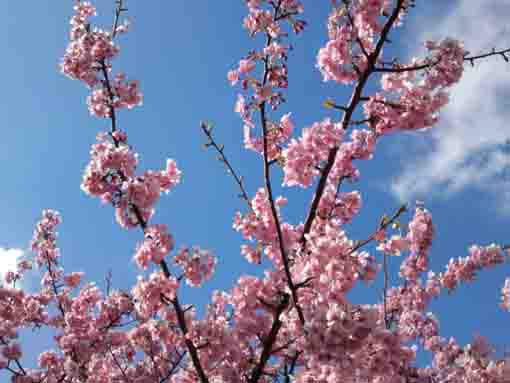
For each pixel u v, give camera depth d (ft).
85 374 30.83
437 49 19.51
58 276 37.01
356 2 19.06
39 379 30.96
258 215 21.68
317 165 19.33
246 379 21.72
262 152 21.50
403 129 20.31
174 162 24.07
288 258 20.51
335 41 19.31
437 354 28.91
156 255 20.58
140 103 26.43
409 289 30.78
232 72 20.61
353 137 21.21
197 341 21.11
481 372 20.43
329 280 16.12
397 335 15.19
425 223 29.35
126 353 33.73
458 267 30.37
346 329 13.79
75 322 32.45
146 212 21.97
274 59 19.70
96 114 25.96
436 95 19.71
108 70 26.40
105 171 21.94
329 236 16.72
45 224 36.73
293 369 20.39
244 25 20.06
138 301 20.77
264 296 21.27
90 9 27.53
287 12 19.83
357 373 15.20
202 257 21.15
